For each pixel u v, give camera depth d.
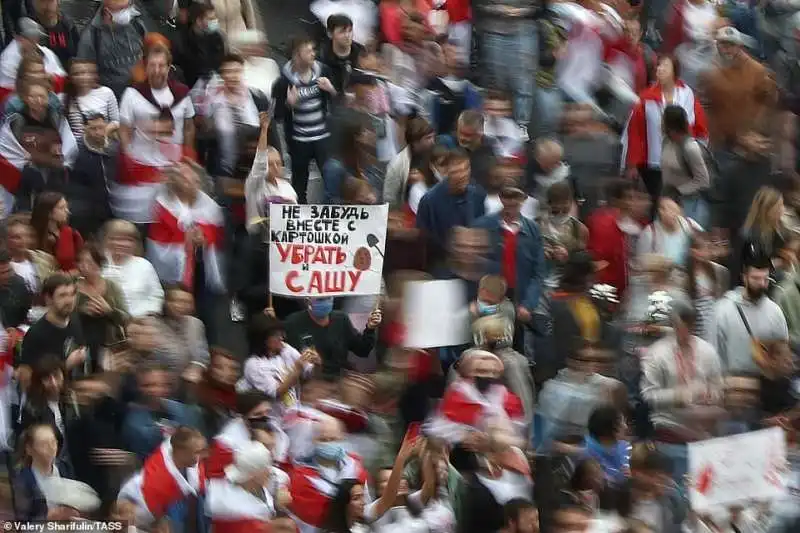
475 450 46.41
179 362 47.94
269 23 75.69
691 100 66.12
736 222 64.31
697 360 51.38
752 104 67.69
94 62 61.31
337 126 59.12
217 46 63.84
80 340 48.28
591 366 49.38
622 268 57.81
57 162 57.44
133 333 47.50
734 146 67.25
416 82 66.44
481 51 70.50
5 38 65.25
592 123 65.44
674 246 57.66
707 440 46.50
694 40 75.94
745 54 69.38
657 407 50.91
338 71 63.91
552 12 70.44
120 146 57.91
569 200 57.81
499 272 54.12
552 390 49.44
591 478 45.62
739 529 46.88
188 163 56.34
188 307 49.28
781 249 58.19
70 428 45.62
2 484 43.56
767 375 52.91
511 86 69.88
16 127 57.12
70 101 59.12
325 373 51.38
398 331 51.50
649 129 64.62
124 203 57.91
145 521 42.84
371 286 52.59
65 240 52.53
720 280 57.75
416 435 47.28
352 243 52.47
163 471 43.16
